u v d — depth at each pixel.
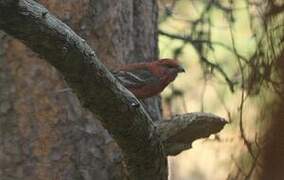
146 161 5.16
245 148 2.21
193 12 13.46
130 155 5.10
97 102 4.56
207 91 13.80
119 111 4.66
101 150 7.90
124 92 4.64
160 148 5.26
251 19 8.38
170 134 6.52
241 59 10.48
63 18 8.01
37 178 7.89
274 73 1.90
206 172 14.77
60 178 7.87
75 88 4.45
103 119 4.73
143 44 9.14
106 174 7.83
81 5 8.08
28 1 3.80
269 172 1.69
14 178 7.92
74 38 4.11
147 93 9.56
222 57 13.17
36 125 7.94
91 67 4.29
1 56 8.05
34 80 7.98
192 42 12.09
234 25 12.55
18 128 7.96
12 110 7.99
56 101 7.94
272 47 2.23
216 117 6.55
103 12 8.25
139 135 4.91
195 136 6.64
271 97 1.90
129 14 8.70
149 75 9.36
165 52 13.33
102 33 8.24
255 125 2.09
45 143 7.91
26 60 8.02
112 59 8.39
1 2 3.56
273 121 1.74
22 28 3.82
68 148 7.91
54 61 4.16
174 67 10.06
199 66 13.30
